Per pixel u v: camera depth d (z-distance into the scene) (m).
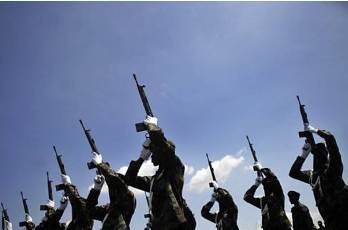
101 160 11.77
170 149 9.59
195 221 10.45
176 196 9.46
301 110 14.15
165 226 9.01
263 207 15.55
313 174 13.83
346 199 12.56
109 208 11.25
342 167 12.88
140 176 10.16
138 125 9.80
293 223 15.23
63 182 13.67
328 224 13.05
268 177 15.15
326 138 12.95
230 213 16.81
